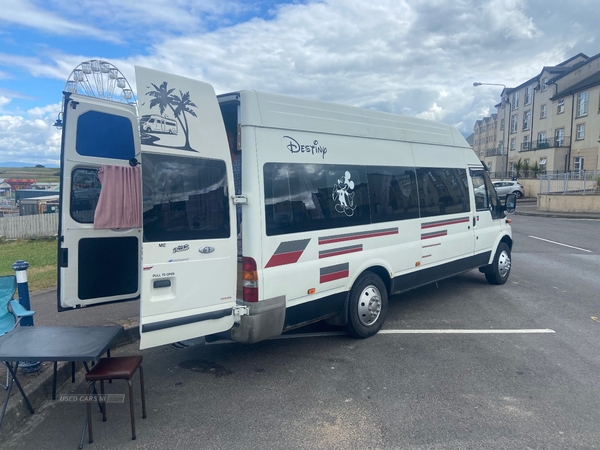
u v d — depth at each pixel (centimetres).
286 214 460
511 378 452
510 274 957
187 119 390
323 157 504
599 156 3491
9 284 460
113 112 476
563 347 537
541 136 4419
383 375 461
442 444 338
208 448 337
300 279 473
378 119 590
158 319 376
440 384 439
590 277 925
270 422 373
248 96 435
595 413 384
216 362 503
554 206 2684
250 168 430
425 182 659
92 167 466
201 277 400
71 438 352
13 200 3588
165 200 376
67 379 456
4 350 339
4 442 347
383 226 578
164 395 424
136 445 341
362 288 552
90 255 467
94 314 619
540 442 341
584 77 3931
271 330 444
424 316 662
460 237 723
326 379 454
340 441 344
